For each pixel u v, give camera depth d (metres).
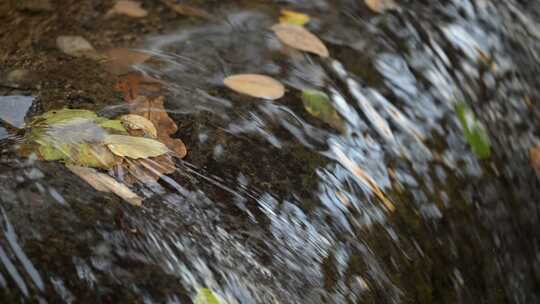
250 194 1.74
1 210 1.48
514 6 2.94
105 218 1.54
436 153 2.21
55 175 1.59
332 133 2.00
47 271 1.40
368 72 2.29
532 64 2.85
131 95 1.91
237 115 1.94
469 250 2.12
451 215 2.12
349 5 2.57
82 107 1.82
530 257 2.42
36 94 1.83
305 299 1.61
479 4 2.82
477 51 2.66
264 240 1.65
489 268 2.19
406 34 2.52
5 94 1.80
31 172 1.58
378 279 1.77
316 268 1.67
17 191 1.53
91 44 2.11
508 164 2.45
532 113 2.70
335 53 2.32
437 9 2.70
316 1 2.54
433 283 1.93
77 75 1.95
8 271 1.37
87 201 1.56
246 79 2.09
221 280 1.53
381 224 1.89
